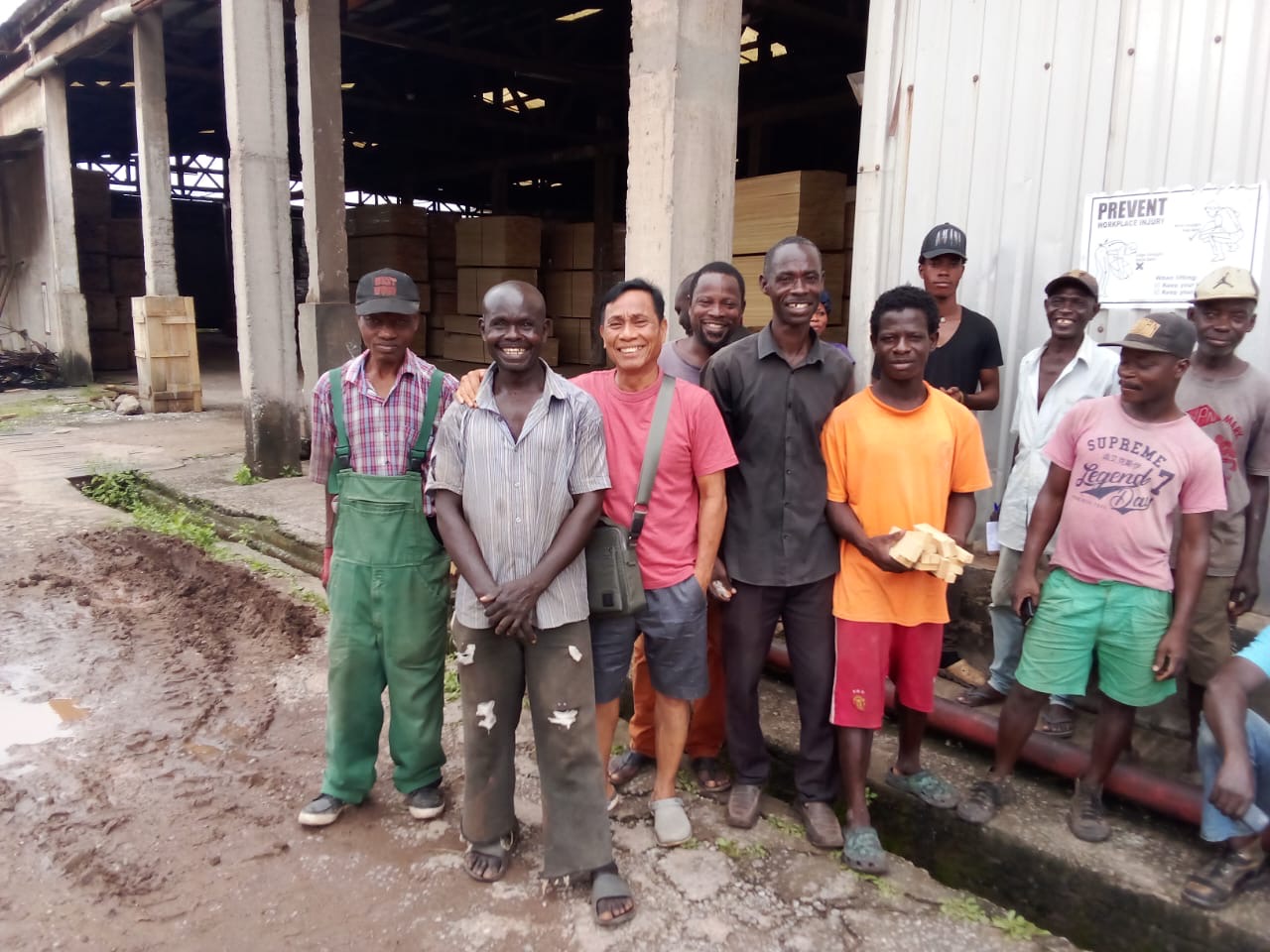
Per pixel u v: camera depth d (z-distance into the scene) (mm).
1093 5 3480
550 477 2551
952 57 3863
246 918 2666
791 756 3463
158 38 11328
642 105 4270
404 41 10688
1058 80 3594
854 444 2842
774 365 2928
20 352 14367
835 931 2609
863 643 2865
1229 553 2934
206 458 8859
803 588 2955
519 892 2771
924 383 2871
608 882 2676
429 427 2947
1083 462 2818
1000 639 3527
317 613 5004
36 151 14219
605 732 3053
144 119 11398
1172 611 2748
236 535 6465
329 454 3066
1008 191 3770
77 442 9789
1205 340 2918
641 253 4367
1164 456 2691
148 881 2836
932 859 3090
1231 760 2447
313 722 3910
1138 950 2654
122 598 5477
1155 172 3404
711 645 3287
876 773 3270
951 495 2926
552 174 20500
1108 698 2828
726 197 4414
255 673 4398
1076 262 3633
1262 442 2895
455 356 13289
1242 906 2553
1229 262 3270
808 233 7090
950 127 3902
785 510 2920
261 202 7523
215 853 2980
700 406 2857
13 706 4047
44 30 12609
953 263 3553
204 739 3771
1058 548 2922
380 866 2910
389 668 3045
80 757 3609
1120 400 2818
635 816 3172
